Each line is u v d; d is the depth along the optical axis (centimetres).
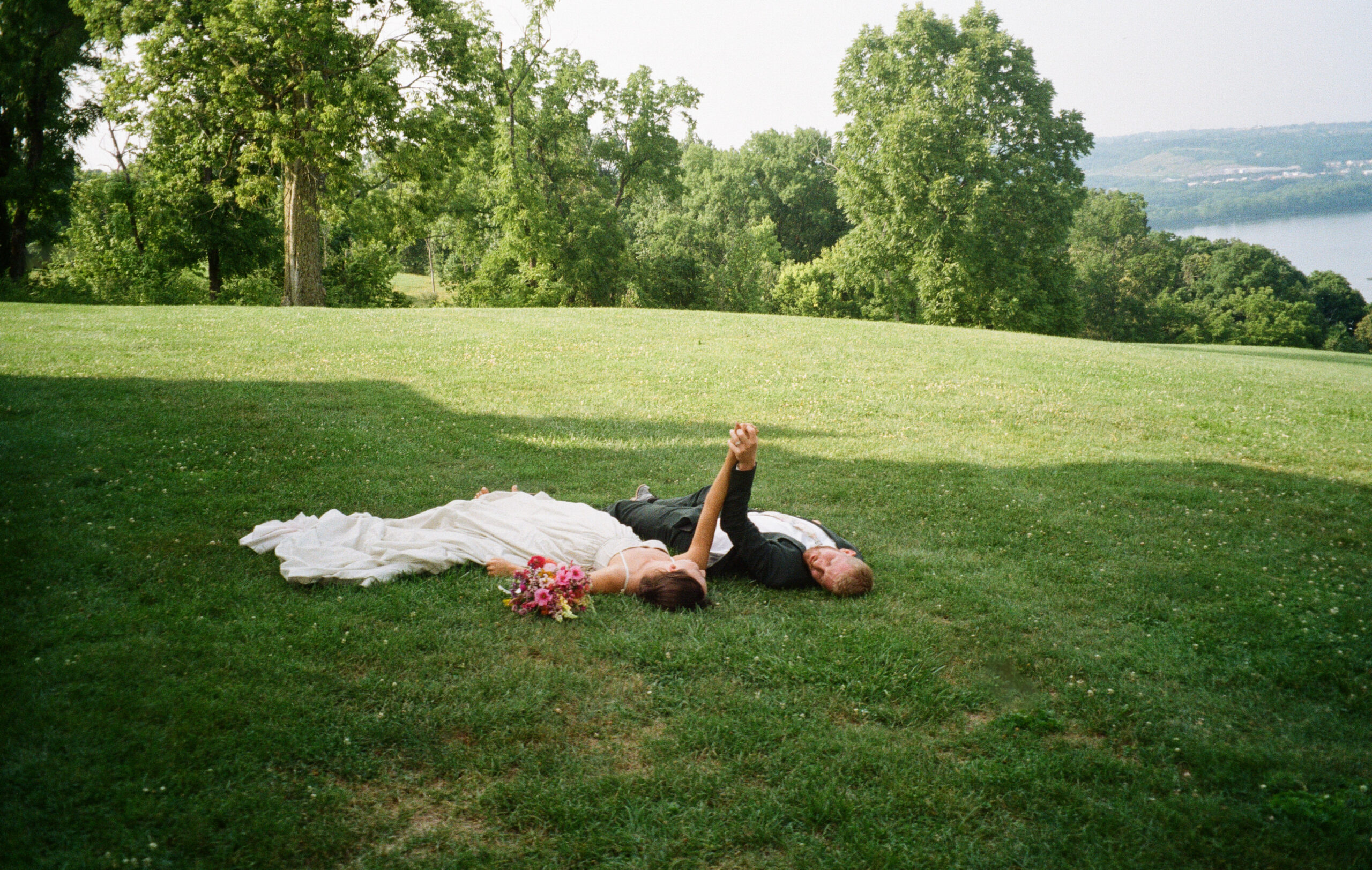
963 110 3862
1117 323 7375
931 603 506
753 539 527
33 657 380
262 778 305
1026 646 450
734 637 437
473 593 477
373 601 458
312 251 2922
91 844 266
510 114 4356
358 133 2753
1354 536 687
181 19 2705
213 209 3419
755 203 7819
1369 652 452
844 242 4500
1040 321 3956
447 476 760
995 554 616
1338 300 9225
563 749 336
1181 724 375
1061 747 353
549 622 445
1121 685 409
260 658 388
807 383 1359
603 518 555
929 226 3869
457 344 1581
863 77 4253
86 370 1155
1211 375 1655
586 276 4697
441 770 319
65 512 593
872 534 652
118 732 324
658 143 4878
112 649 389
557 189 4769
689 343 1736
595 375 1340
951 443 993
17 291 3008
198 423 901
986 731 361
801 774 326
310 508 646
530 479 770
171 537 555
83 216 3875
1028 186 3891
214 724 333
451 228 5109
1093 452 971
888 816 304
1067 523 696
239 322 1742
